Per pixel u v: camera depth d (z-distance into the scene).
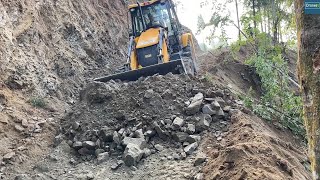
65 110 8.52
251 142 5.86
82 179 5.95
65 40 11.39
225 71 16.66
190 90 8.02
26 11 9.98
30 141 6.93
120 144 6.70
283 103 9.79
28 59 9.15
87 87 8.57
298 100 9.38
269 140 6.59
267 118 8.93
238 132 6.50
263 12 17.39
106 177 5.96
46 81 9.27
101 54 13.00
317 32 2.58
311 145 2.59
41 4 10.81
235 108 7.76
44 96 8.91
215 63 17.34
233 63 17.56
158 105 7.43
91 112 7.62
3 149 6.61
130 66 9.70
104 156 6.51
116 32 15.66
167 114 7.25
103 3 16.34
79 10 13.17
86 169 6.28
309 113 2.61
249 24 14.09
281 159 5.51
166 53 9.76
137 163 6.25
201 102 7.38
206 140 6.59
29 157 6.57
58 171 6.25
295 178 5.34
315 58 2.58
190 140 6.62
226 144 6.23
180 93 7.86
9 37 8.80
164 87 7.96
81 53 11.72
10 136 6.98
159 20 10.98
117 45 14.95
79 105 8.24
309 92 2.61
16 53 8.84
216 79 14.42
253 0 17.30
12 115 7.41
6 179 5.97
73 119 7.59
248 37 14.06
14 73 8.45
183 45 11.48
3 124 7.10
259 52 11.80
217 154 5.82
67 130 7.32
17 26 9.48
